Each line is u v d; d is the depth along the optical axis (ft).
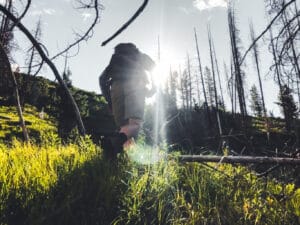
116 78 11.94
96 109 135.23
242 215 9.52
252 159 12.73
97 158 10.30
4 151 11.97
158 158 11.08
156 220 8.68
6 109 88.89
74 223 8.15
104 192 8.75
